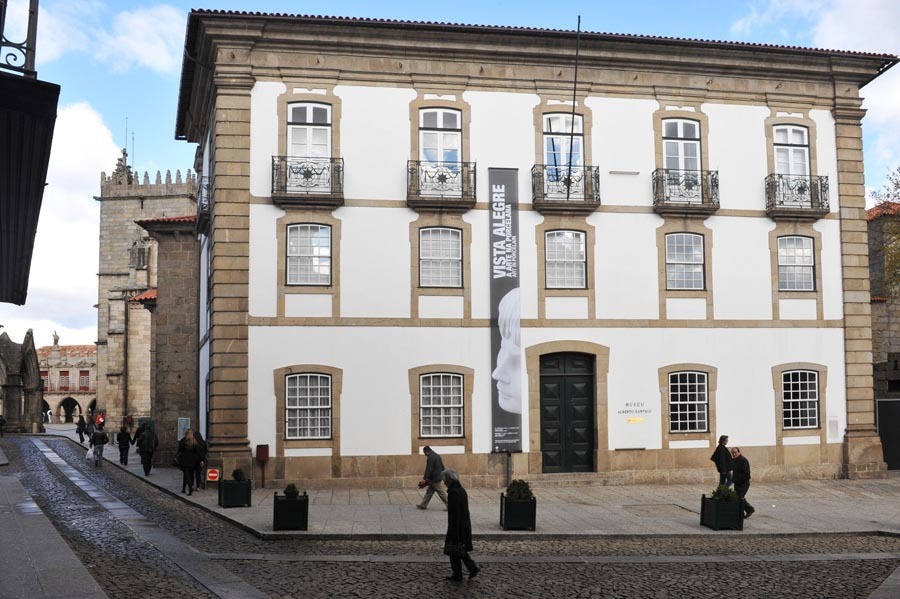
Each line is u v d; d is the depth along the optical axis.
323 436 23.75
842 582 13.08
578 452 25.31
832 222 27.38
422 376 24.34
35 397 64.62
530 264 25.20
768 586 12.73
